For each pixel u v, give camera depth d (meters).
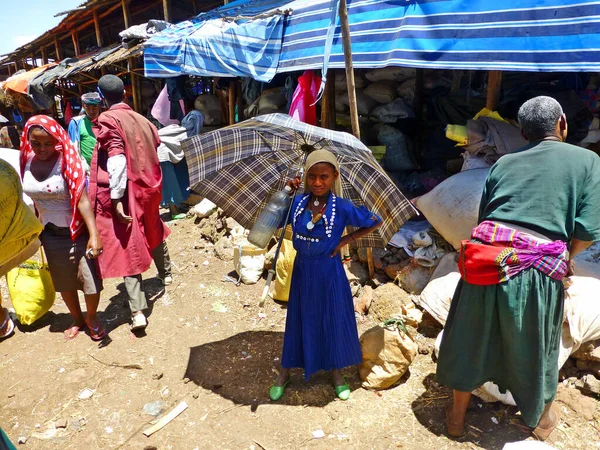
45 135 3.04
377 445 2.45
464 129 3.98
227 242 5.10
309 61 4.71
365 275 4.11
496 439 2.46
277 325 3.66
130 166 3.49
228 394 2.88
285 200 2.62
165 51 7.05
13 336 3.64
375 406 2.74
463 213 3.42
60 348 3.42
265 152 2.84
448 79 5.64
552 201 2.13
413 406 2.73
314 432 2.54
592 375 2.76
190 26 7.47
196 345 3.41
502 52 3.04
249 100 7.36
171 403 2.82
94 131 3.56
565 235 2.15
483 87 5.30
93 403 2.82
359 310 3.71
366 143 5.77
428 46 3.45
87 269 3.35
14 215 1.24
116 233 3.47
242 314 3.84
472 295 2.25
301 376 3.04
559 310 2.22
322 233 2.55
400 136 5.30
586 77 4.31
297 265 2.69
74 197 3.14
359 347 2.82
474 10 3.21
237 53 5.77
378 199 2.76
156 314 3.88
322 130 2.56
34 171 3.18
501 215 2.23
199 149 2.73
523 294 2.12
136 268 3.52
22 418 2.71
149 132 3.70
